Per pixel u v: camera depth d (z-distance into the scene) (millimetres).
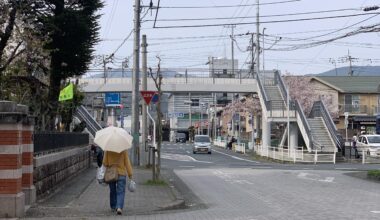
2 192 11484
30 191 12953
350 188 19500
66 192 16516
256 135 69188
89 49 25766
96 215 12156
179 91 49438
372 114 74375
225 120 106438
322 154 39156
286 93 44938
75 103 29875
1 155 11508
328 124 43438
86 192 16547
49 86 25641
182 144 90250
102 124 50062
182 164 36188
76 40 24594
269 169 30469
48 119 25188
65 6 24578
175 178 23953
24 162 12945
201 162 39281
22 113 11695
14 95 22500
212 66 79000
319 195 17156
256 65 53281
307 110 69875
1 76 20766
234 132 87000
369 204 14719
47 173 15438
